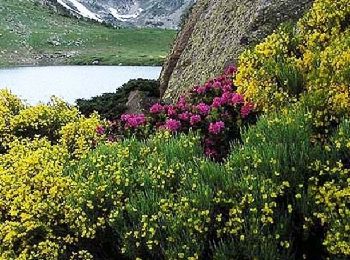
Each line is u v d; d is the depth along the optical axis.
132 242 5.69
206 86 9.84
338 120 6.53
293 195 5.63
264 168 5.73
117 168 6.50
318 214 5.23
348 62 6.74
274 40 8.77
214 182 5.85
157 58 128.25
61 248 6.43
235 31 13.83
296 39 8.73
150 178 6.24
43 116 11.73
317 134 6.57
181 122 8.74
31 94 42.06
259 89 7.89
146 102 16.91
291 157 5.73
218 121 8.33
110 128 10.16
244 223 5.28
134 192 6.26
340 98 6.50
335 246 4.96
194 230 5.38
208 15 16.30
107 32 164.62
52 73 80.56
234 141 7.87
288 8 12.80
